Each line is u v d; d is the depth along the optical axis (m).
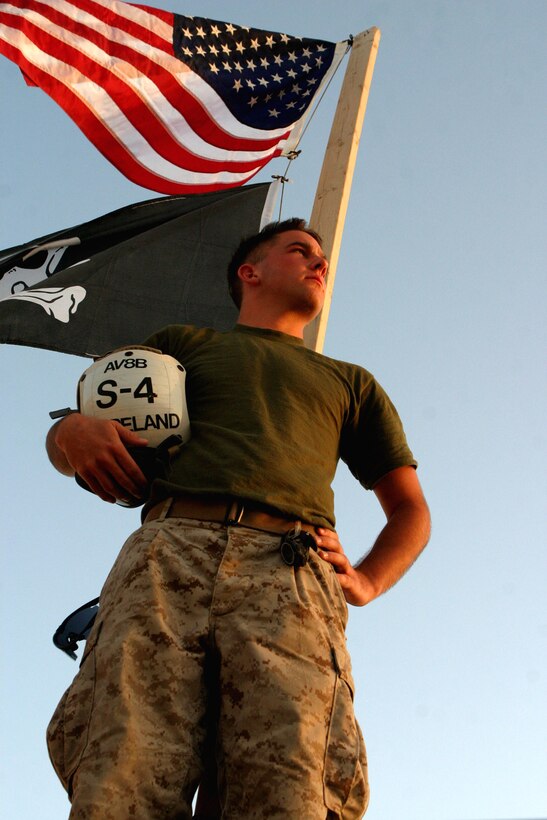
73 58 6.66
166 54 6.73
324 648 2.65
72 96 6.58
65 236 6.35
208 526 2.79
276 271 3.73
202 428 3.09
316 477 3.01
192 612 2.63
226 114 6.73
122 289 6.18
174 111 6.64
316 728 2.50
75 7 6.75
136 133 6.59
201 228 6.50
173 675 2.52
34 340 5.90
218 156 6.67
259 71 6.82
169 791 2.39
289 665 2.56
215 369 3.28
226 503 2.83
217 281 6.34
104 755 2.38
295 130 6.84
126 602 2.64
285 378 3.27
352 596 3.01
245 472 2.88
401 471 3.48
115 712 2.44
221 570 2.69
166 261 6.33
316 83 6.83
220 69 6.78
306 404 3.23
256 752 2.44
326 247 5.31
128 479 2.97
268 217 6.62
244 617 2.62
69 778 2.44
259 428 3.05
